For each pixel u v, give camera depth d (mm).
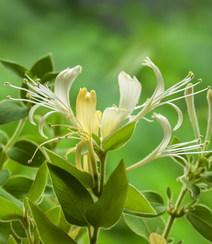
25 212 514
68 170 508
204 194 894
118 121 515
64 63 1051
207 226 560
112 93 960
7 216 512
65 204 502
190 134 946
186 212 564
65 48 1080
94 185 512
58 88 510
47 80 587
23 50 1063
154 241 513
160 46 1059
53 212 527
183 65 1040
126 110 512
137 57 999
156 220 585
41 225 492
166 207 557
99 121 527
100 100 956
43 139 647
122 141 509
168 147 531
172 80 1010
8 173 580
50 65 604
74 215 502
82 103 508
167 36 1082
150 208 515
